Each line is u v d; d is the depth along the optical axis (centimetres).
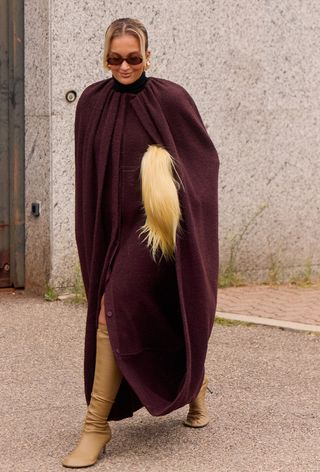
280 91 871
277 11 860
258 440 488
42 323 707
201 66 827
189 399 449
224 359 632
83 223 462
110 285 447
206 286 448
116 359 442
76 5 755
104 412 452
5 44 770
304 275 908
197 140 459
